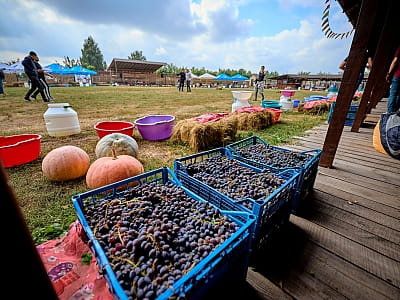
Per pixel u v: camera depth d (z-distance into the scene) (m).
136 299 0.59
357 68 2.03
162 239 0.78
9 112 5.63
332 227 1.44
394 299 0.96
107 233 0.87
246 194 1.20
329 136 2.37
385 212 1.61
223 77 36.94
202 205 1.03
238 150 1.96
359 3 3.00
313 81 31.19
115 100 9.46
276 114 5.15
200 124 3.14
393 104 3.46
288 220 1.47
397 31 3.62
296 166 1.50
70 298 0.87
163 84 33.34
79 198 1.00
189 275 0.62
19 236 0.32
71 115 3.61
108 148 2.32
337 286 1.02
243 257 0.91
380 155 2.90
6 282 0.32
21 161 2.36
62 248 1.15
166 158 2.72
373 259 1.18
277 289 1.00
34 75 7.05
